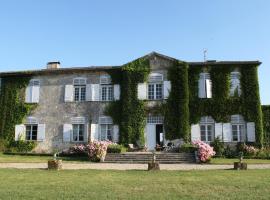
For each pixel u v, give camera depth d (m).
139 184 11.59
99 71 30.28
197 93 28.39
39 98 30.81
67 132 29.67
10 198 9.12
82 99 30.36
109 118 29.33
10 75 31.44
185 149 24.92
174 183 11.82
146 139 28.30
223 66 28.50
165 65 29.05
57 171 16.02
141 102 28.75
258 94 27.80
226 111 27.81
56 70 30.61
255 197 9.32
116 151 24.67
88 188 10.74
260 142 27.08
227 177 13.54
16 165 19.58
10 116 30.86
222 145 27.11
